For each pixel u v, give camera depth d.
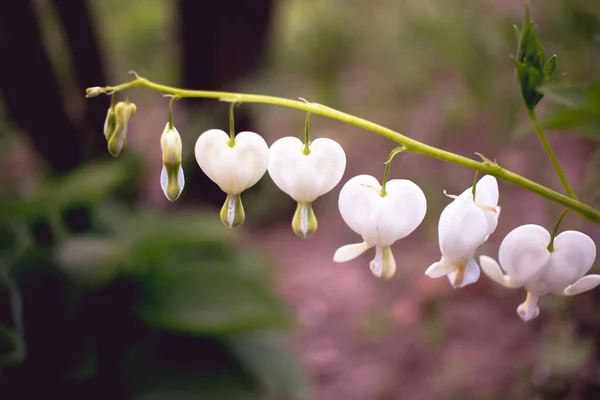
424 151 0.45
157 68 1.64
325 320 1.06
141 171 1.14
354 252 0.47
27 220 0.79
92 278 0.73
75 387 0.68
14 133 1.04
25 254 0.73
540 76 0.46
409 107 1.47
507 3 1.09
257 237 1.35
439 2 1.21
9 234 0.74
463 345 0.89
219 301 0.74
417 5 1.35
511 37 0.85
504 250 0.46
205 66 1.23
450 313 0.95
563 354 0.68
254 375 0.74
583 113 0.50
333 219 1.38
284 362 0.77
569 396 0.65
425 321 0.95
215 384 0.71
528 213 1.00
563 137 1.20
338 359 0.96
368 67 1.67
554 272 0.46
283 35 1.61
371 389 0.89
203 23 1.18
